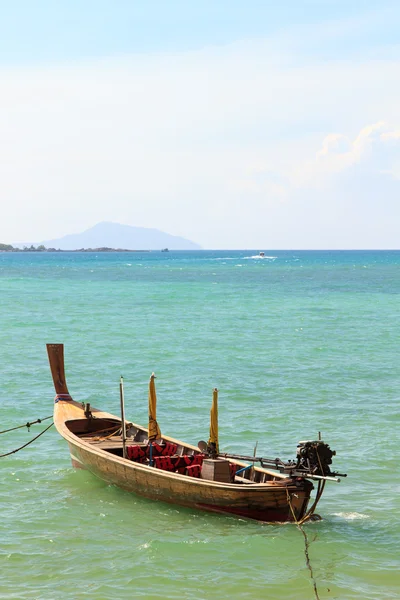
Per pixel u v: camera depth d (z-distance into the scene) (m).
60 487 20.95
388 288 110.12
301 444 18.25
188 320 64.56
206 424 27.58
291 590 14.80
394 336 53.75
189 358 43.34
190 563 16.00
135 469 19.66
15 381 35.72
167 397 32.31
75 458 22.33
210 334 54.69
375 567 15.86
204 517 18.81
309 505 19.44
